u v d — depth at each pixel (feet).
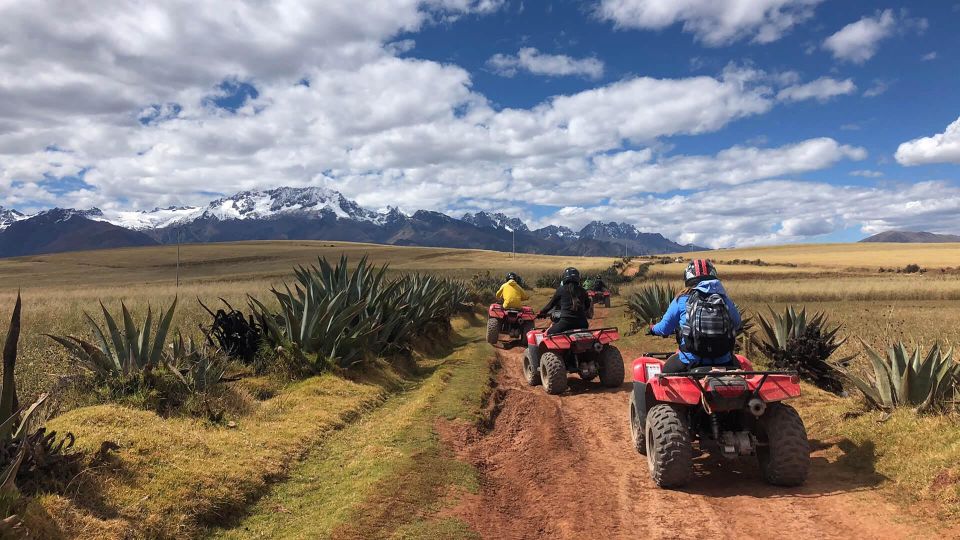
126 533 13.09
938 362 19.93
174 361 25.59
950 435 16.40
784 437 16.47
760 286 118.52
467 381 32.50
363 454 19.94
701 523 14.93
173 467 16.30
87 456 15.39
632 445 22.20
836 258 280.31
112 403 20.98
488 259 416.46
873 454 17.63
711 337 17.71
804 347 31.14
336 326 31.60
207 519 14.92
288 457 19.38
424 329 47.32
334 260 408.67
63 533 12.28
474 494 17.35
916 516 13.75
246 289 113.60
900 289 106.42
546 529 15.30
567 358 32.78
